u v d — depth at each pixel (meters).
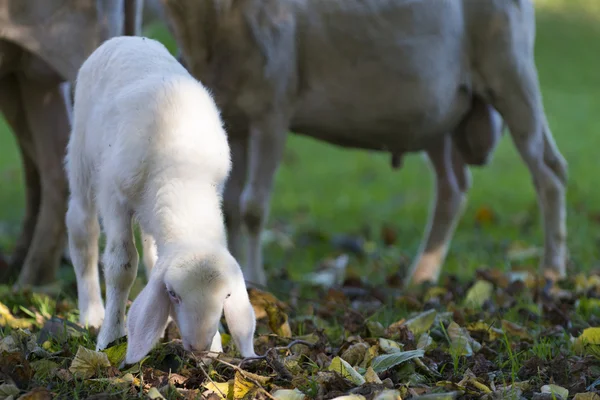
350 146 11.76
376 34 10.81
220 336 8.06
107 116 7.65
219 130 7.58
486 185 19.66
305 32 10.66
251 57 10.34
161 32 28.48
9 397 6.72
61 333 8.22
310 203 18.23
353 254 14.33
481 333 8.80
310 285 11.76
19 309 9.76
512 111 11.55
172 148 7.25
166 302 6.54
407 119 11.22
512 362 7.77
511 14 11.33
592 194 18.23
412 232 15.80
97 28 9.79
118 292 7.58
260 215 10.78
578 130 25.28
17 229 15.27
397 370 7.67
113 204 7.46
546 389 7.21
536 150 11.68
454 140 12.24
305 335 8.67
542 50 36.03
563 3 43.38
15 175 20.16
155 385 7.09
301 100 10.93
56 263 11.02
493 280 11.05
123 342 7.47
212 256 6.57
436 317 9.05
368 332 8.76
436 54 11.12
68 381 7.14
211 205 7.12
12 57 10.21
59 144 10.90
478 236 14.85
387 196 18.97
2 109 11.13
